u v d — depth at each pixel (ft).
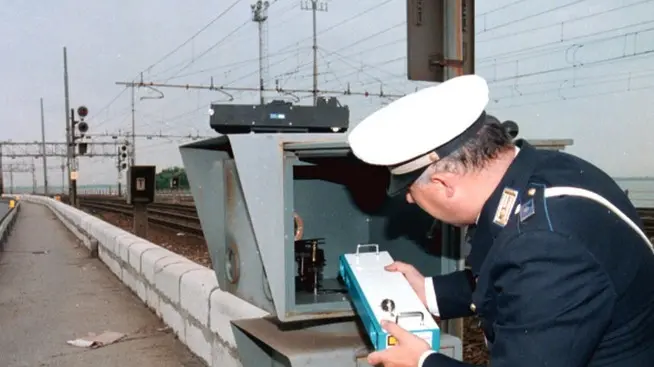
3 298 28.14
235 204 9.35
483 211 5.41
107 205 149.38
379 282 6.98
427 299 7.29
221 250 10.40
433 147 5.35
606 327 4.83
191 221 74.95
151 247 26.30
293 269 7.72
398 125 5.48
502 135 5.50
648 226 43.37
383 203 9.87
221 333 14.24
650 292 5.11
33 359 18.16
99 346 18.99
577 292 4.70
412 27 11.52
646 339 5.11
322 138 7.75
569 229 4.86
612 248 4.89
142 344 18.79
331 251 9.89
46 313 24.32
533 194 5.11
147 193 38.93
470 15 11.69
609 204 5.08
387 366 5.98
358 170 9.73
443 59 11.59
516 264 4.90
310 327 8.64
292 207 7.66
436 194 5.57
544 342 4.66
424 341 5.90
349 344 7.86
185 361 16.69
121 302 25.67
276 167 7.64
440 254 8.93
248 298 9.18
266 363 9.82
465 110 5.34
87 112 113.60
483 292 5.31
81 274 35.27
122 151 101.76
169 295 20.08
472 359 16.22
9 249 52.60
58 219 104.78
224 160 9.84
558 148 7.79
